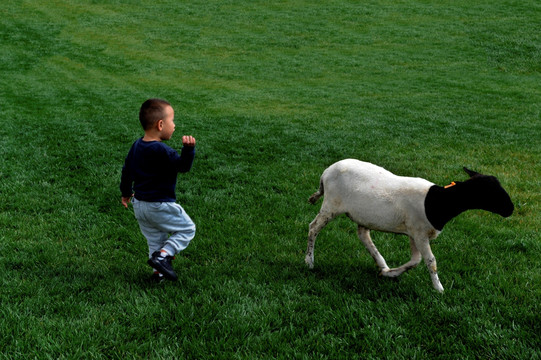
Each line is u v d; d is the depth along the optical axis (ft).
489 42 68.85
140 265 12.97
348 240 14.89
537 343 9.47
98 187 19.77
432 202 10.98
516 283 11.91
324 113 38.34
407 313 10.57
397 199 11.41
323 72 58.03
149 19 85.51
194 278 12.21
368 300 11.08
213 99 44.75
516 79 52.21
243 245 14.48
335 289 11.76
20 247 13.80
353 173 12.05
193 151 10.69
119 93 47.06
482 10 86.58
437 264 13.23
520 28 74.23
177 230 11.71
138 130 30.94
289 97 45.70
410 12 88.12
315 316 10.45
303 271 12.84
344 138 29.71
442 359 9.12
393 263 13.42
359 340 9.62
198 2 96.94
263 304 10.84
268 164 23.93
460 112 38.06
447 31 75.92
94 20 83.76
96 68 59.31
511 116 36.52
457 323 10.27
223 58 65.31
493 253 13.87
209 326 10.00
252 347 9.36
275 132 31.14
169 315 10.36
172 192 11.47
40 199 18.06
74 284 11.59
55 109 39.11
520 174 22.00
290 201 18.42
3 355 8.80
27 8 89.30
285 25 82.43
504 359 9.03
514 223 16.35
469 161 24.43
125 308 10.62
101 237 14.84
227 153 25.91
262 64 62.23
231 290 11.46
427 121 34.94
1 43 68.90
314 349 9.43
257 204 18.17
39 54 64.69
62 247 13.96
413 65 60.23
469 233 15.48
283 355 9.18
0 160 23.08
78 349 9.01
